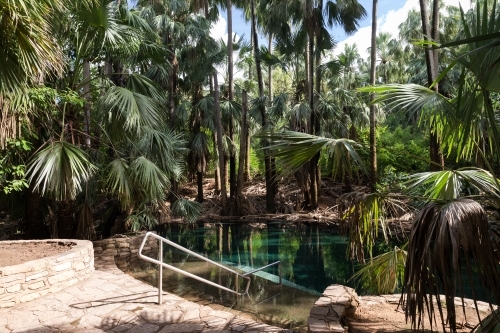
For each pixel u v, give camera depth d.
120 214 7.62
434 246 1.57
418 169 11.71
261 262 6.63
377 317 3.03
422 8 7.07
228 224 10.67
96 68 8.18
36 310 3.22
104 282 4.02
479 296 4.16
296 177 12.05
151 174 5.52
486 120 2.38
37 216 6.36
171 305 3.33
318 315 2.74
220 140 12.02
